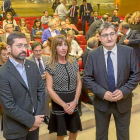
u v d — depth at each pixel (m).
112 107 1.79
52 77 1.84
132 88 1.70
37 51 2.48
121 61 1.69
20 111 1.38
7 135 1.44
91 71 1.77
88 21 7.36
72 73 1.83
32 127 1.49
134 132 2.63
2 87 1.34
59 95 1.84
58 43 1.76
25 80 1.46
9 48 1.37
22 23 5.33
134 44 3.32
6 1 7.04
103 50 1.73
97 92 1.72
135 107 3.11
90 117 2.71
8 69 1.36
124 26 3.25
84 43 4.99
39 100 1.57
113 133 2.61
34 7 9.52
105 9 10.84
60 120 1.87
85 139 2.47
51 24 3.94
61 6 7.22
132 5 10.77
